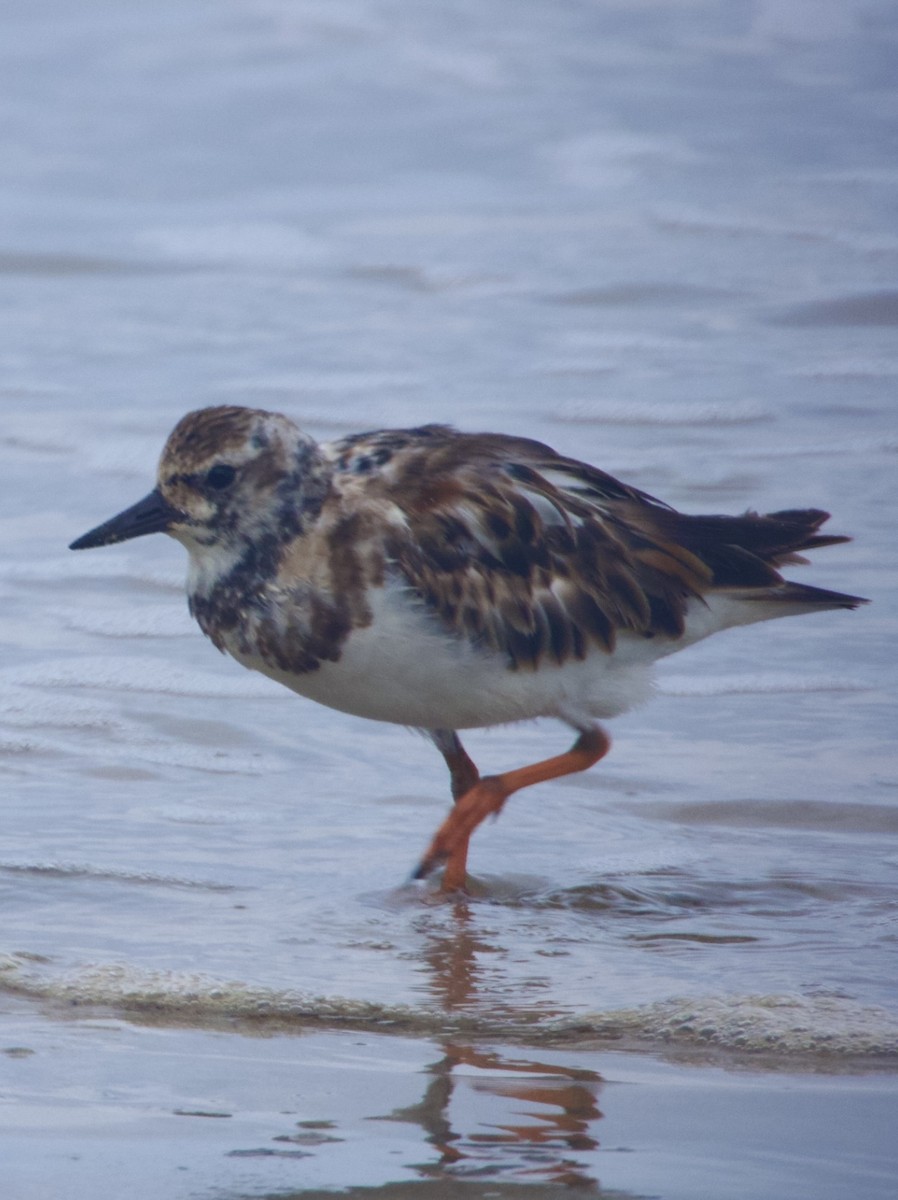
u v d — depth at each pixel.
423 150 37.59
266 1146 7.17
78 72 41.28
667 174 35.78
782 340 24.64
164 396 22.03
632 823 11.64
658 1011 8.56
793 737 13.02
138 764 12.55
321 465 10.31
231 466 10.17
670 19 44.97
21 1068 7.93
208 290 27.98
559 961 9.34
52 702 13.56
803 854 11.05
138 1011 8.66
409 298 27.28
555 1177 6.90
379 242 30.77
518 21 44.56
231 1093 7.69
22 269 29.39
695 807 11.84
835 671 14.24
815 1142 7.21
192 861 10.82
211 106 39.66
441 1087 7.75
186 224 32.31
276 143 37.94
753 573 10.91
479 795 10.69
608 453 19.47
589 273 28.19
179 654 14.72
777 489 18.25
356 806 11.91
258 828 11.45
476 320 25.80
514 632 10.38
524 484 10.62
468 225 31.88
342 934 9.73
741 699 13.77
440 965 9.27
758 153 37.09
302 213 33.31
